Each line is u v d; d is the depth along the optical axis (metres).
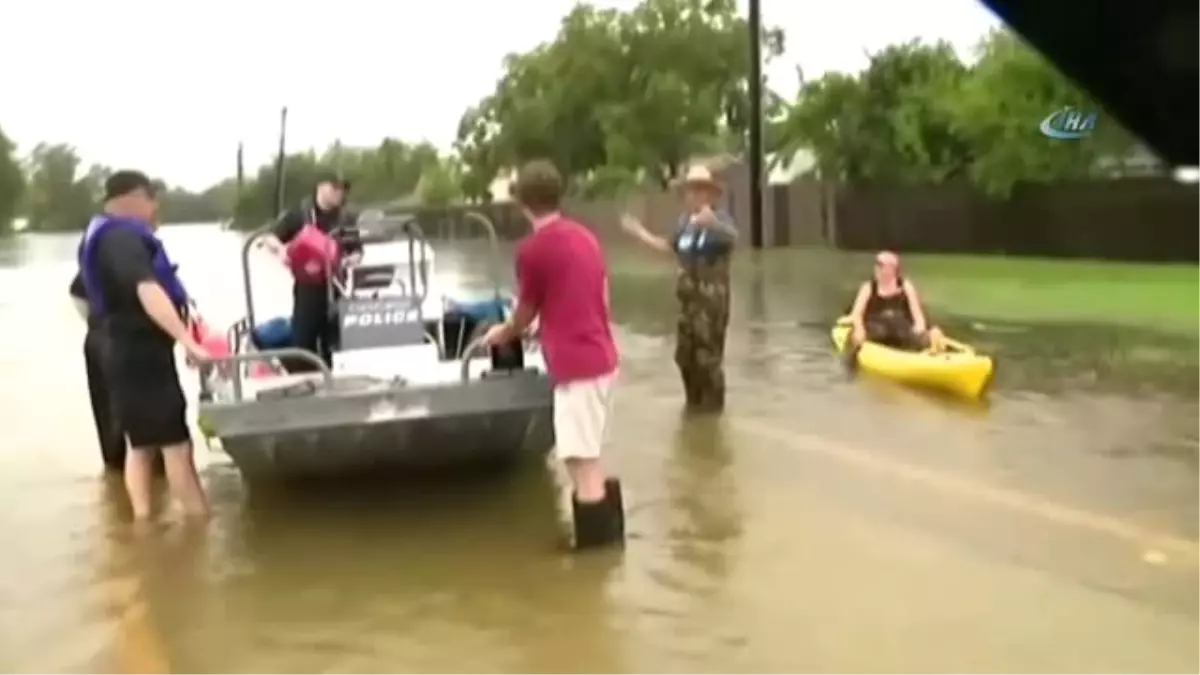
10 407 11.56
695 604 5.66
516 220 40.38
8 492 8.30
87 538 7.15
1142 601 5.50
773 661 4.95
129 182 7.14
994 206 26.91
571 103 40.00
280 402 6.98
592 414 6.36
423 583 6.12
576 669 4.96
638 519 7.07
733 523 6.92
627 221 10.39
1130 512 6.84
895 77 29.64
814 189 31.19
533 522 7.13
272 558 6.65
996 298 18.00
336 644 5.36
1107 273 21.47
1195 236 23.36
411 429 7.08
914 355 10.95
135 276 7.04
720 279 9.89
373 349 8.44
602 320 6.35
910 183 28.86
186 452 7.45
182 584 6.27
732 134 38.38
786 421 9.55
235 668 5.14
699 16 39.47
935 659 4.92
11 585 6.34
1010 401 10.14
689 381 10.04
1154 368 11.60
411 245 9.37
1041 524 6.68
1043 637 5.11
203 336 7.65
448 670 5.01
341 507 7.63
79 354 15.35
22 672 5.19
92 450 9.60
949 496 7.30
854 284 21.19
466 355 7.12
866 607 5.53
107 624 5.73
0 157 71.75
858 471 7.95
